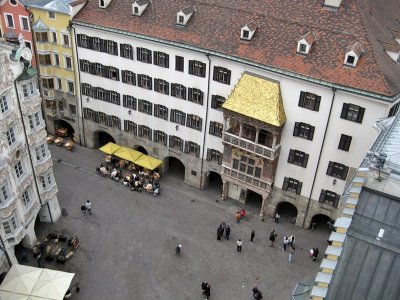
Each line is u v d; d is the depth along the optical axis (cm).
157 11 5859
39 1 6550
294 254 5572
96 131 7225
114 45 6122
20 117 4772
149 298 4981
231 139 5584
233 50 5259
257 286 5166
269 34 5206
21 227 5022
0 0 6538
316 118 5041
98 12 6159
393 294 2394
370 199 2667
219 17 5525
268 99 5100
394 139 3077
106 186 6581
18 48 4541
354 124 4853
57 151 7300
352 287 2434
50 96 7175
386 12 5600
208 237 5788
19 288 4431
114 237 5722
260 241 5753
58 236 5562
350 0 5031
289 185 5706
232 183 6081
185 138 6262
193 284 5159
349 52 4681
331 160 5216
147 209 6197
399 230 2558
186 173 6594
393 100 4491
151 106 6322
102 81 6569
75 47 6475
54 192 5709
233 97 5272
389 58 4903
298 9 5225
